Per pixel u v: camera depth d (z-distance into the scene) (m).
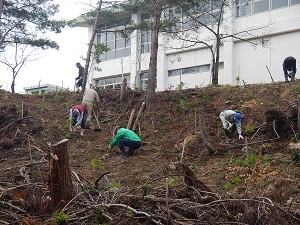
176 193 6.63
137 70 27.44
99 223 5.56
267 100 14.38
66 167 6.16
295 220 5.95
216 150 11.25
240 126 12.30
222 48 23.95
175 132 13.62
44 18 22.12
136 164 11.09
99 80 30.27
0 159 12.12
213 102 15.23
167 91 16.83
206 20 23.83
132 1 20.03
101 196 6.39
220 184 9.03
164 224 5.45
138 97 16.80
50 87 26.84
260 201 5.81
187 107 15.01
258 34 22.61
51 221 5.41
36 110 16.17
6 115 14.60
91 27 30.38
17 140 13.38
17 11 21.75
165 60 26.44
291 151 10.26
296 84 15.14
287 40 21.89
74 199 6.04
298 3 21.67
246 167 9.73
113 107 16.41
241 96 15.23
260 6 22.91
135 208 5.92
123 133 11.76
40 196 6.49
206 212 5.79
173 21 18.56
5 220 5.67
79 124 14.18
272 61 22.23
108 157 12.02
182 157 10.75
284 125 11.56
